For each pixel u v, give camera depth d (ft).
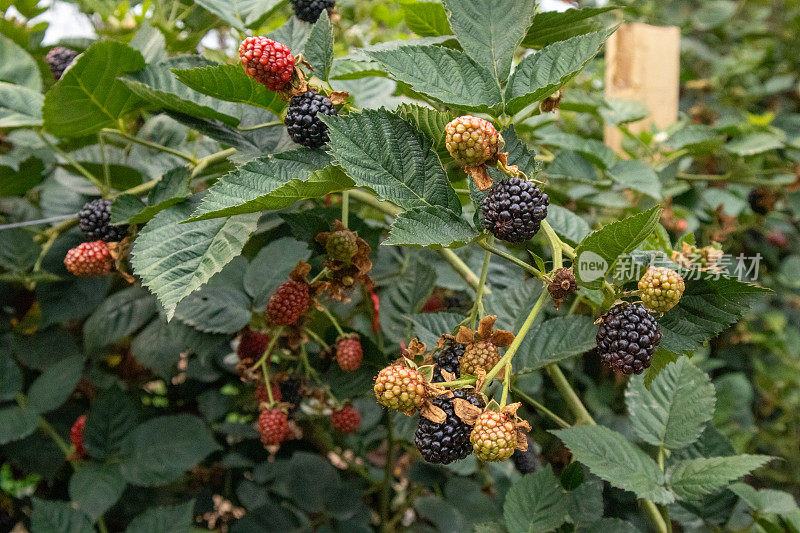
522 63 1.22
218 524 2.43
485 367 1.14
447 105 1.20
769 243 3.65
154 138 1.81
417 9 1.48
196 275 1.21
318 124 1.20
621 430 1.86
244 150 1.37
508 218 1.07
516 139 1.20
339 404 1.77
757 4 4.86
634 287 1.16
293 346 1.60
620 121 2.32
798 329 3.72
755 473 3.20
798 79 4.30
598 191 2.28
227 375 2.18
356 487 2.21
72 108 1.40
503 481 2.09
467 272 1.56
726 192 2.68
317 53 1.24
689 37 4.82
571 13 1.39
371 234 1.63
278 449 2.29
